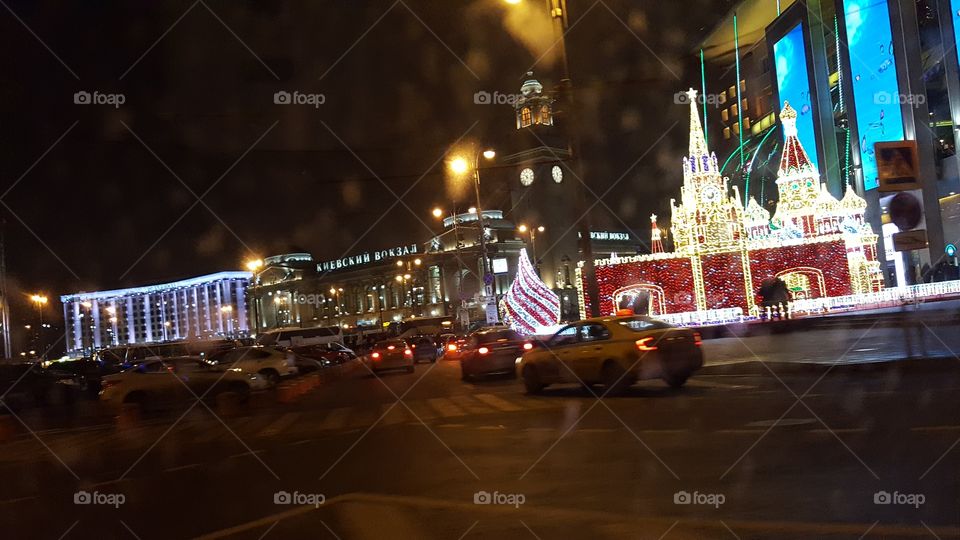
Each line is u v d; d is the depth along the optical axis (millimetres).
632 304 38406
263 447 13250
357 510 7762
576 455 9914
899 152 19438
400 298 144125
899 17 49000
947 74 47469
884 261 52062
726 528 6141
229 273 170750
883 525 5949
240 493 9227
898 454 8344
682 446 9875
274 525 7406
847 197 39469
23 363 34594
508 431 12641
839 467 7980
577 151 20016
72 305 158625
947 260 42219
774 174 81125
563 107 20078
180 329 174000
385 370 35875
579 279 39000
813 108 61594
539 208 120688
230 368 25281
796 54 64000
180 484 10234
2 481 11945
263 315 170875
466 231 128500
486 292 46969
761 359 19750
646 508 6980
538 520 6836
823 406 12227
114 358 49781
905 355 17094
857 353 18984
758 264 37844
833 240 37469
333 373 35969
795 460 8477
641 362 16047
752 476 7914
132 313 168625
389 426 14734
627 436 11039
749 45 87812
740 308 37156
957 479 7152
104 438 17609
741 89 90125
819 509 6523
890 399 12352
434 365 38812
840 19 55094
